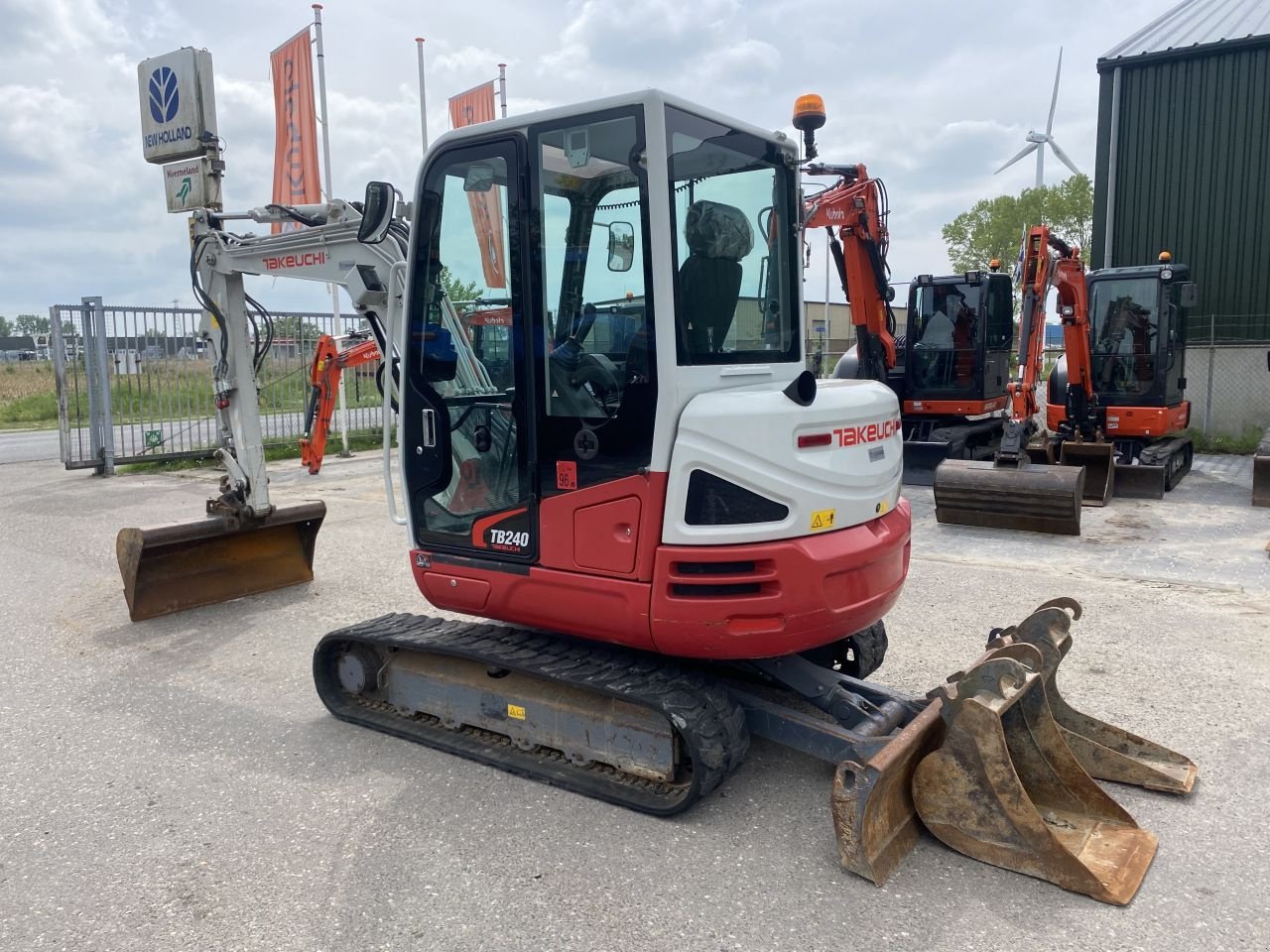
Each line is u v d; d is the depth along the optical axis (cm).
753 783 376
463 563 393
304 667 518
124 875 315
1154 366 1057
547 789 372
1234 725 419
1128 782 369
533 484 363
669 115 326
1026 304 911
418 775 386
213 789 376
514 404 365
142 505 1023
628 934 278
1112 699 448
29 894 304
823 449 346
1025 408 895
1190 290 1008
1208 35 1478
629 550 341
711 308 354
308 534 688
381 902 296
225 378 616
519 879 309
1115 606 598
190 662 527
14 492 1127
